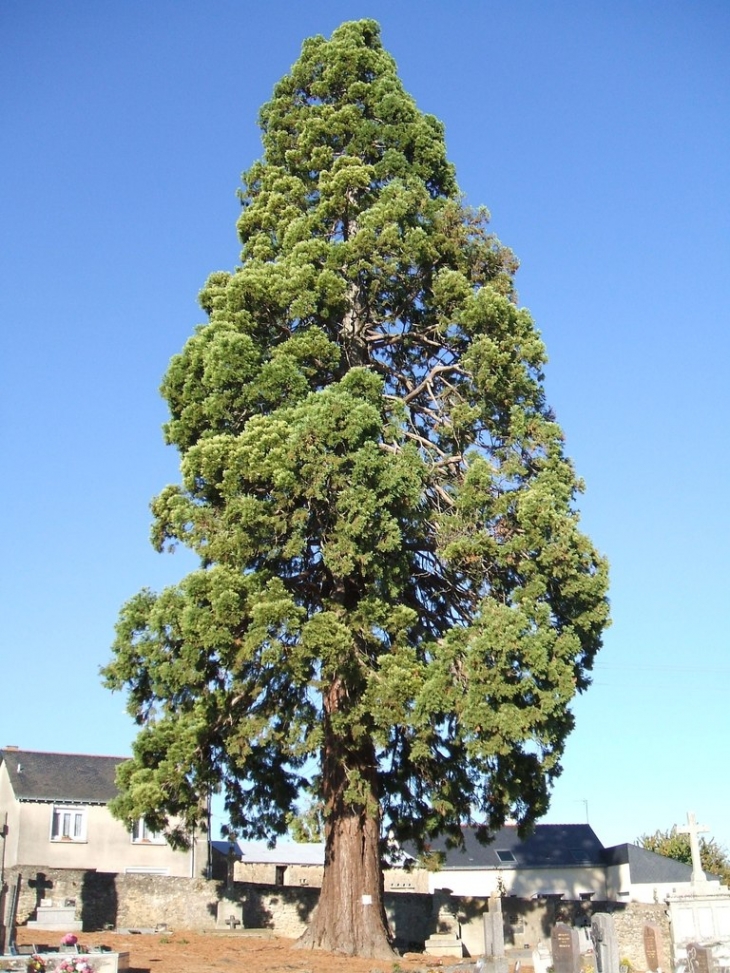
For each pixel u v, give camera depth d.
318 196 32.09
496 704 24.48
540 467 27.97
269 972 21.89
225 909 32.19
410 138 32.22
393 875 55.16
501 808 27.95
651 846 73.12
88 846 43.88
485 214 31.42
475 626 25.59
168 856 45.09
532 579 26.16
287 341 28.58
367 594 26.19
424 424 30.58
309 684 24.86
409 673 24.66
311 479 25.50
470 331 29.25
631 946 32.78
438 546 27.44
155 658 25.30
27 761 45.47
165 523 27.12
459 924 33.84
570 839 57.91
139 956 23.48
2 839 30.12
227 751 25.84
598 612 26.23
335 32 34.12
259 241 31.11
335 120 32.12
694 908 26.09
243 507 25.11
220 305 29.31
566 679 24.61
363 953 24.77
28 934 26.66
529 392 28.69
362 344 30.62
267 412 27.48
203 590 24.61
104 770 46.88
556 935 23.08
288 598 24.56
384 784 28.22
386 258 29.80
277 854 55.03
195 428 27.73
